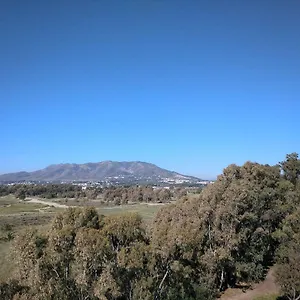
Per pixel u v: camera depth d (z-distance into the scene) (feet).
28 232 83.56
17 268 85.25
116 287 83.56
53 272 79.87
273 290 156.04
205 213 162.30
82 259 78.64
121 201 512.63
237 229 164.55
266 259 188.44
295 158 228.84
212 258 146.20
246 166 194.08
